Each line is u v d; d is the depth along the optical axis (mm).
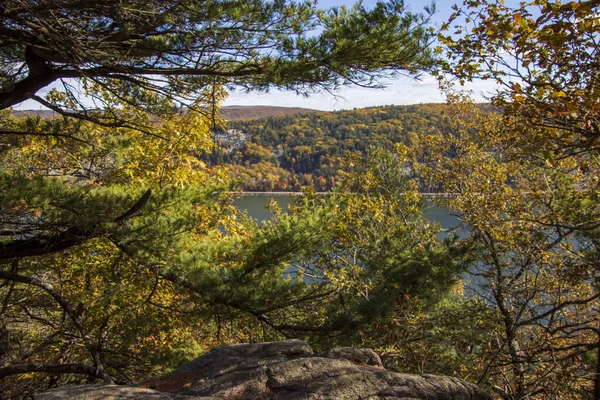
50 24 4113
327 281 9141
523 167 11117
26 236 5973
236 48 4762
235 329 8945
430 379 3514
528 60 4645
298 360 3564
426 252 9695
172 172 10539
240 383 3273
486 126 12367
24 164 7789
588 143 4617
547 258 9547
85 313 9422
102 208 5918
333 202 9164
